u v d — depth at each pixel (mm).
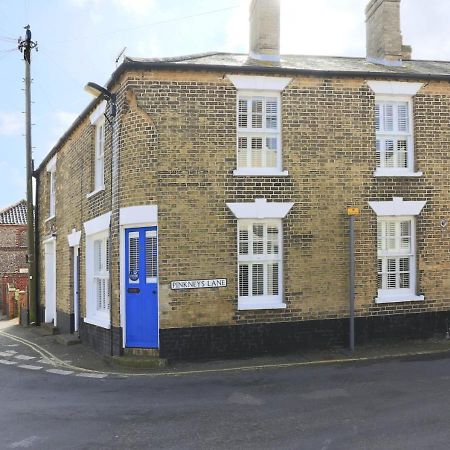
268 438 6230
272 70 11508
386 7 13883
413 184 12203
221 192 11289
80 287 14852
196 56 12602
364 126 12023
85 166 14586
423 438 6055
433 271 12289
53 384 9578
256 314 11305
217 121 11344
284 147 11617
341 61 13938
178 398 8172
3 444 6270
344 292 11766
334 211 11781
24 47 21953
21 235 35562
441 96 12461
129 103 11344
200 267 11125
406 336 12055
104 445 6180
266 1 12961
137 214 11195
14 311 25922
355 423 6652
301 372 9656
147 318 11250
